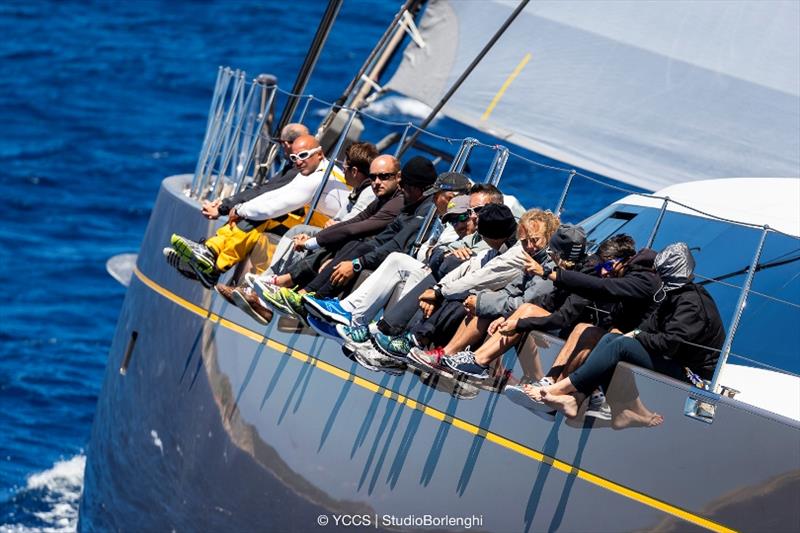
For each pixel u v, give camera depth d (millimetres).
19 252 66312
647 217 34500
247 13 111938
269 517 32594
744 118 37969
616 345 26516
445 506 29156
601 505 27141
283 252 32844
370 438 30656
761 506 25688
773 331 30125
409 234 30734
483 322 28375
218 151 39281
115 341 40469
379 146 42781
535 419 28078
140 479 37219
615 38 39312
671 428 26469
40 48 102500
